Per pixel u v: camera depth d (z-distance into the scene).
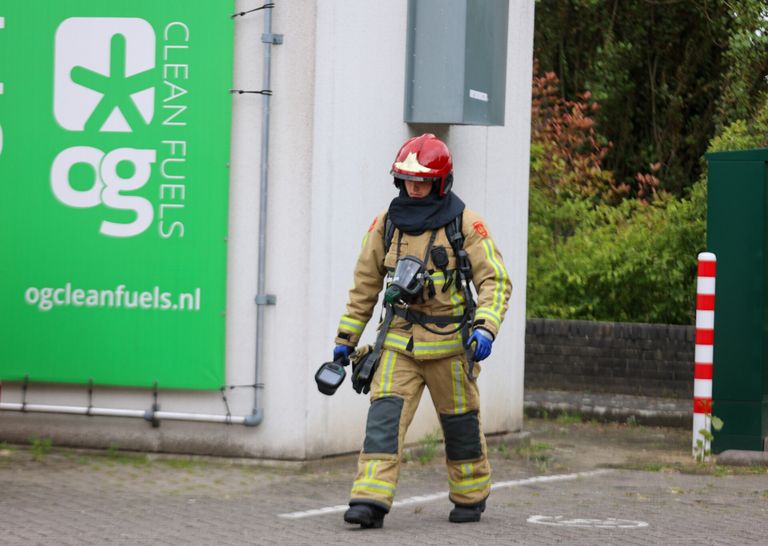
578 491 23.31
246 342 23.77
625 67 58.19
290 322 23.62
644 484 24.45
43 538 17.12
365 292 18.94
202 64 23.73
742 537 18.61
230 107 23.64
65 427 24.58
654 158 58.75
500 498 22.19
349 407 24.75
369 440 18.38
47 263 24.36
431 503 21.25
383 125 25.34
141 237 24.03
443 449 26.75
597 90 57.34
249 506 20.17
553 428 34.84
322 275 23.86
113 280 24.14
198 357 23.84
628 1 57.91
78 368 24.28
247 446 23.81
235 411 23.81
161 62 23.88
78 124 24.22
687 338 38.62
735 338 28.64
